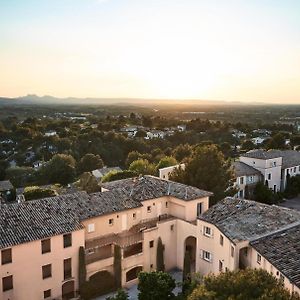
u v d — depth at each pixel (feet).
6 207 130.52
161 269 149.48
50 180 347.77
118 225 148.05
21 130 519.60
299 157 299.17
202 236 139.13
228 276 78.79
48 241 124.67
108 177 245.45
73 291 132.67
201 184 188.03
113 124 654.53
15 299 119.03
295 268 99.14
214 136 548.31
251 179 262.06
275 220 129.70
